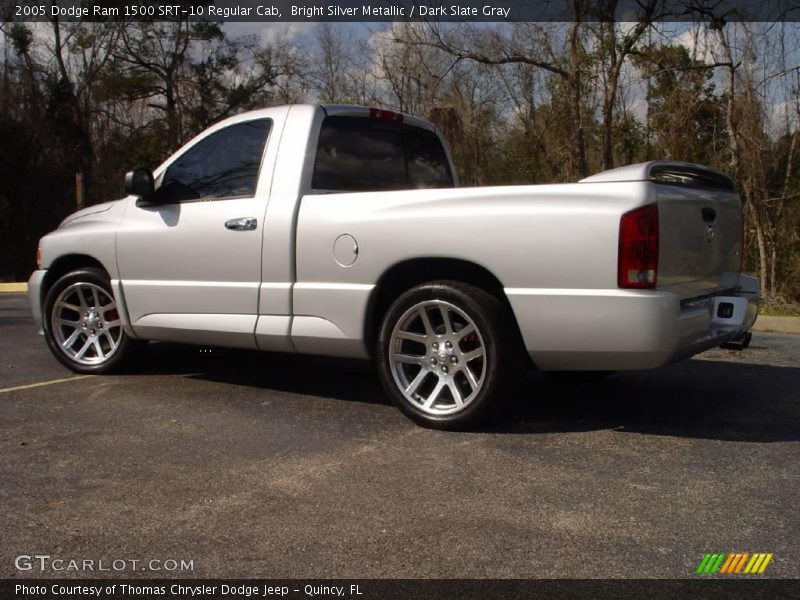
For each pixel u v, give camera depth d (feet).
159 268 17.81
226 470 12.27
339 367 20.40
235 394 17.38
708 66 48.16
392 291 15.49
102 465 12.51
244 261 16.40
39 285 19.85
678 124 50.88
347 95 82.69
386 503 10.91
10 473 12.14
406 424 14.88
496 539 9.79
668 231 13.14
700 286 14.51
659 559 9.27
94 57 112.06
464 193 14.06
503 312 13.84
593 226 12.85
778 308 44.29
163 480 11.84
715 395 17.43
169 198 18.11
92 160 111.14
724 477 11.96
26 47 101.71
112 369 19.34
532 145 61.62
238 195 16.94
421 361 14.65
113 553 9.46
